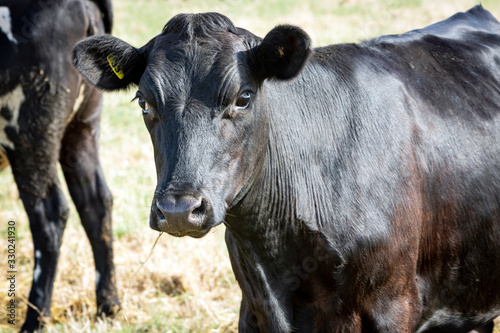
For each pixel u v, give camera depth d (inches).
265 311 216.8
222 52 186.9
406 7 904.9
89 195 344.2
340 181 208.1
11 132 315.3
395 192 210.2
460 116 232.8
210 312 321.4
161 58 189.0
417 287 223.1
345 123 213.8
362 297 207.6
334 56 224.7
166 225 172.7
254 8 1003.9
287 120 207.0
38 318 323.6
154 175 491.8
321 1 1062.4
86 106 336.8
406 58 238.5
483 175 231.9
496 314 252.8
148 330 320.8
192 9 820.0
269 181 203.2
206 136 180.5
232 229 210.7
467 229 230.4
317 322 212.7
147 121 194.4
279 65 191.9
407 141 216.4
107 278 340.5
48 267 326.0
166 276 363.3
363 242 205.0
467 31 272.8
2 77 307.0
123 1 1131.9
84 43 201.2
